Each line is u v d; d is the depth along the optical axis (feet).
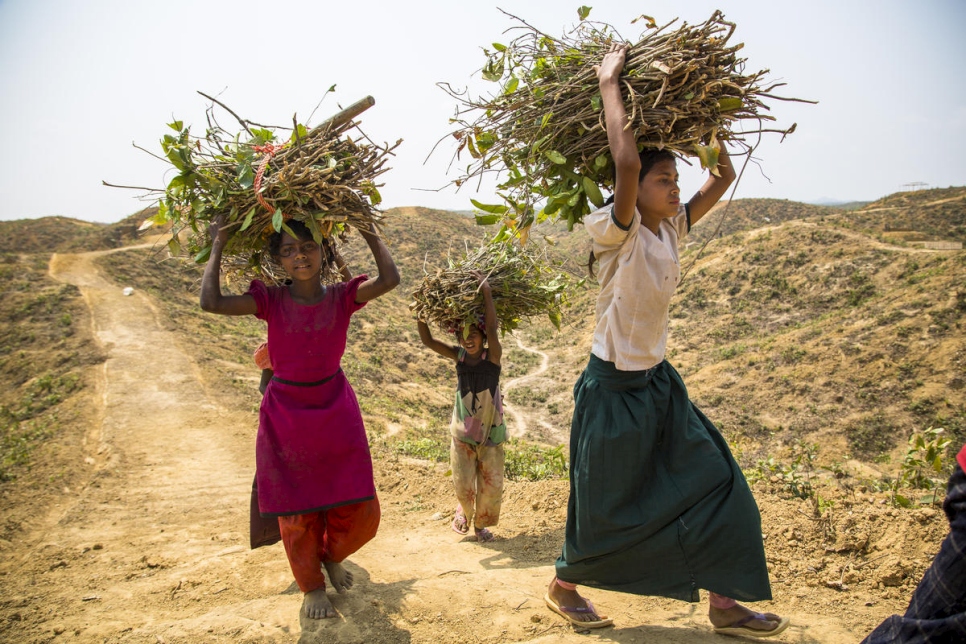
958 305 96.63
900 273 127.95
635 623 10.44
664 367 9.70
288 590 12.41
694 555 9.12
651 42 9.05
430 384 118.32
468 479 16.15
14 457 37.60
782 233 155.22
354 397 11.29
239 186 10.41
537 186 10.03
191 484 26.25
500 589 11.44
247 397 52.80
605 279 9.34
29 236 204.33
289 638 9.94
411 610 10.68
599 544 9.41
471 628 10.11
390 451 27.30
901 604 10.88
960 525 5.67
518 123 9.81
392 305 153.58
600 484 9.30
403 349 128.36
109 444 35.55
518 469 23.20
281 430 10.59
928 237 195.11
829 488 14.96
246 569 13.52
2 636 11.18
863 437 81.10
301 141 10.60
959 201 223.30
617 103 8.61
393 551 15.17
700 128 8.74
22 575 15.39
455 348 16.74
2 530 21.68
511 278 16.70
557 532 16.31
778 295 138.41
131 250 131.44
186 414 43.21
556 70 9.62
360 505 11.03
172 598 12.47
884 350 94.84
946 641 5.69
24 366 73.00
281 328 10.52
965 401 81.15
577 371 127.95
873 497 14.08
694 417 9.63
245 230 10.76
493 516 16.06
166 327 86.22
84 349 73.67
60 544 18.10
